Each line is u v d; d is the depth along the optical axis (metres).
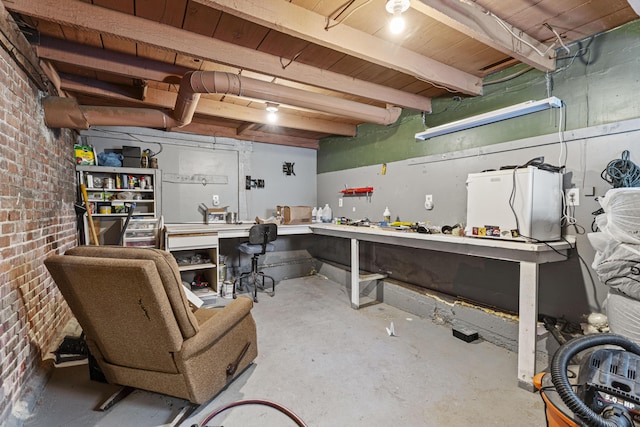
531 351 1.80
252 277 4.34
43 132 2.22
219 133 4.32
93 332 1.61
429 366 2.09
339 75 2.60
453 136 2.94
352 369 2.05
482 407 1.66
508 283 2.51
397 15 1.56
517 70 2.43
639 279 1.53
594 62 2.00
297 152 5.10
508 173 1.94
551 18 1.83
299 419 1.56
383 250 3.74
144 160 3.86
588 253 2.02
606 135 1.94
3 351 1.44
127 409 1.64
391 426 1.52
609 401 0.87
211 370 1.64
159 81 2.49
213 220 4.29
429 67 2.32
